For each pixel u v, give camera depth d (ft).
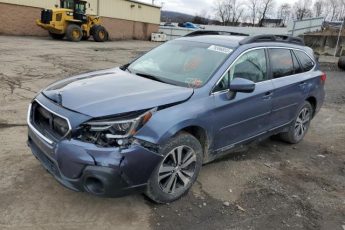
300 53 20.33
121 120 11.23
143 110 11.71
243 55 15.89
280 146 20.57
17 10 92.38
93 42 92.68
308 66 20.79
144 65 16.39
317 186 15.97
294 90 18.86
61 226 11.35
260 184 15.52
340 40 96.84
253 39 16.92
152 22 142.92
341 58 63.93
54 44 74.23
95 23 96.63
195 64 15.30
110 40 111.14
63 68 41.42
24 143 17.07
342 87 43.60
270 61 17.58
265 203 14.03
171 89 13.38
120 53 67.92
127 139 11.20
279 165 17.84
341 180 16.85
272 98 17.19
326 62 76.43
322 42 99.14
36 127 12.66
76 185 11.23
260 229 12.37
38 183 13.53
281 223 12.84
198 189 14.43
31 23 95.91
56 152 11.32
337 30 110.42
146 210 12.61
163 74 15.15
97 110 11.31
